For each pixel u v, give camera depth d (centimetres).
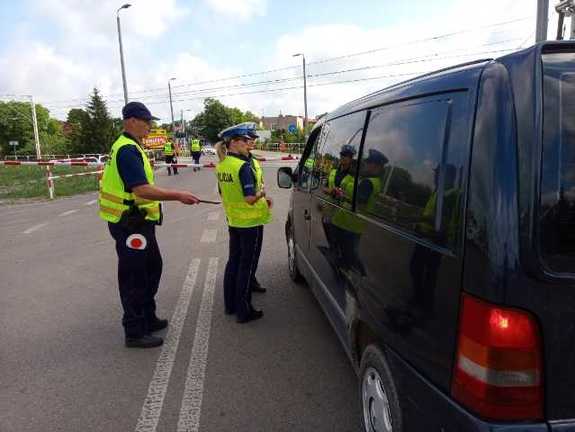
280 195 1322
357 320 255
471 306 156
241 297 419
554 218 146
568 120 150
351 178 280
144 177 349
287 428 274
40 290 532
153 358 364
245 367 346
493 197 150
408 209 202
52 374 343
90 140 6128
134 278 373
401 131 221
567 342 150
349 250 271
